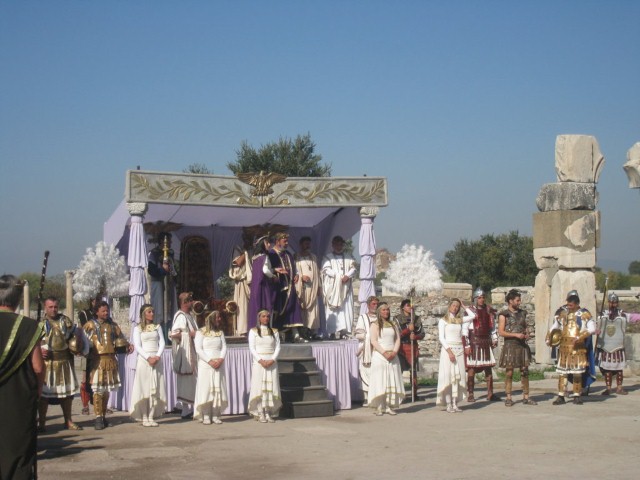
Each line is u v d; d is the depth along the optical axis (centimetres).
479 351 1549
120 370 1490
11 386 671
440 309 2491
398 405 1405
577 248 2111
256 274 1597
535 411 1400
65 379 1233
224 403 1309
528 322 2406
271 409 1337
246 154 4109
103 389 1259
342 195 1599
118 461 985
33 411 681
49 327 1222
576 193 2125
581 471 895
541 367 2117
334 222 1772
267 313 1361
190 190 1488
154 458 1005
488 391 1566
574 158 2144
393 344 1404
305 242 1708
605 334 1623
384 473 895
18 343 675
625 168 1958
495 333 1591
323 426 1271
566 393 1569
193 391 1356
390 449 1049
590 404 1480
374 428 1241
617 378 1633
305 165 4119
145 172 1451
